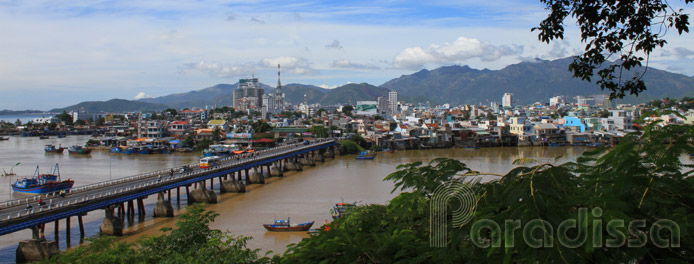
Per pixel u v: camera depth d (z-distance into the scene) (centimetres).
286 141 15850
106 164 11250
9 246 4631
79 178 8969
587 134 14588
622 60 1483
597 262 972
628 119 15188
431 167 1418
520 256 970
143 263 2661
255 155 9806
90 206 4878
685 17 1337
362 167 10256
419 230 1591
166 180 6228
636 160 1143
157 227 5356
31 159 12425
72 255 3089
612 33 1462
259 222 5391
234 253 2422
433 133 14688
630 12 1388
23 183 7375
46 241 4275
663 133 1210
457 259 1130
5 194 7300
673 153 1145
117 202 5241
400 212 1559
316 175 9250
